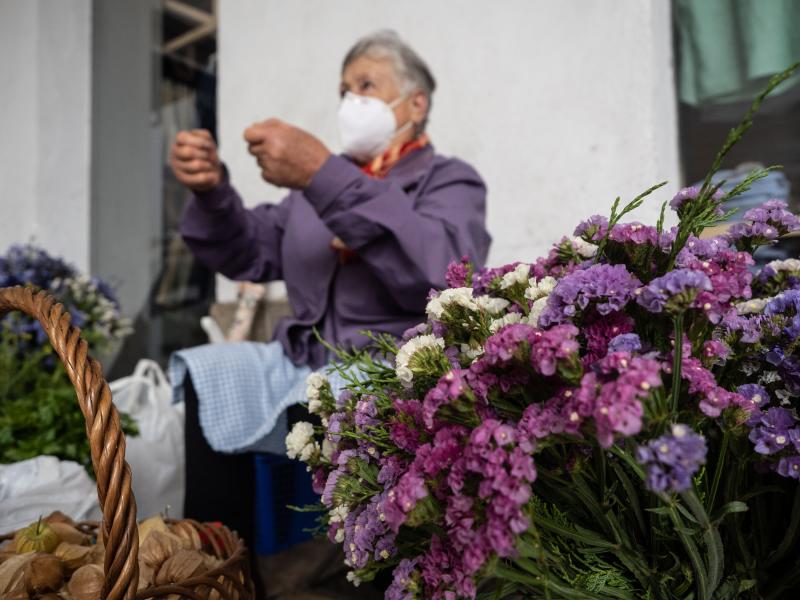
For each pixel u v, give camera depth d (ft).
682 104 6.23
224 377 3.90
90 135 11.10
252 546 4.02
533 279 1.96
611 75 5.98
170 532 3.12
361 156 5.28
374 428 1.87
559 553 1.74
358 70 5.21
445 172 4.85
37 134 11.14
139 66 10.94
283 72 8.42
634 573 1.70
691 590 1.73
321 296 4.79
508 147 6.59
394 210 4.04
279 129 4.08
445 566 1.58
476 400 1.58
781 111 5.81
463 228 4.45
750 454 1.70
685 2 6.17
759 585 1.78
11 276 6.08
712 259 1.78
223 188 4.98
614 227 1.83
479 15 6.77
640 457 1.28
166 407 5.33
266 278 5.72
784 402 1.74
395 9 7.39
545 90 6.36
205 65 10.37
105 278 11.05
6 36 11.37
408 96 5.22
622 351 1.47
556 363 1.41
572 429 1.37
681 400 1.54
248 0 8.72
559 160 6.28
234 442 3.78
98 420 2.14
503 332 1.52
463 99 6.88
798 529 1.79
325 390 2.22
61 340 2.35
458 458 1.52
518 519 1.35
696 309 1.51
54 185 11.16
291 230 5.10
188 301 10.43
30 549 2.94
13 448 4.35
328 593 4.86
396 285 4.18
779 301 1.78
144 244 10.82
